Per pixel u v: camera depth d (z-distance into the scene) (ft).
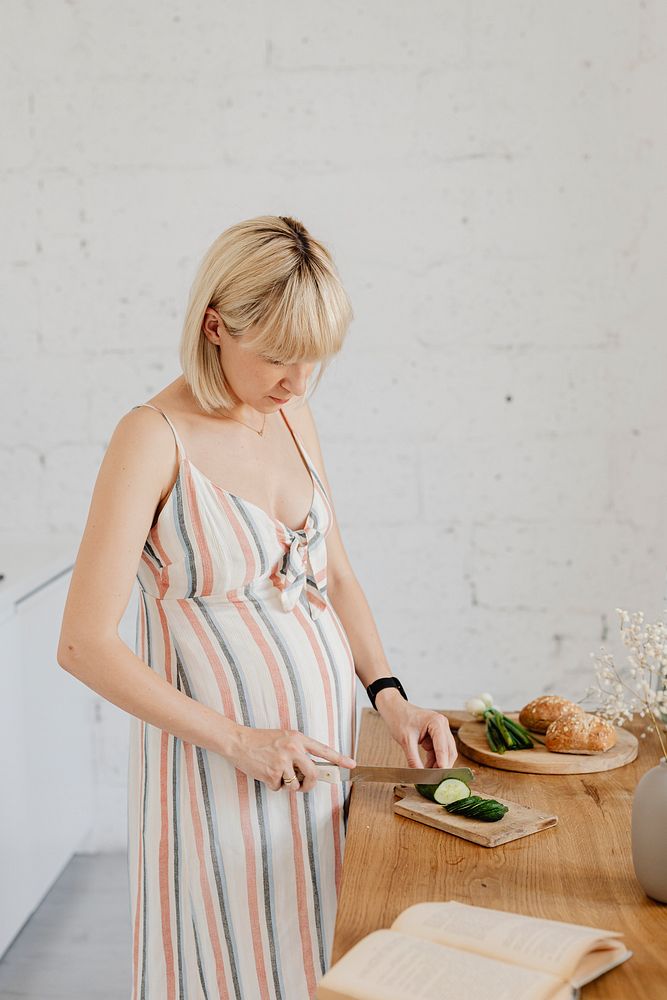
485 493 9.02
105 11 8.69
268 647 4.70
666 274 8.66
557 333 8.79
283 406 5.22
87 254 9.00
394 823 4.45
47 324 9.11
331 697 4.85
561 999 2.96
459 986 3.00
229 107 8.75
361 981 3.05
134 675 4.32
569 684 9.18
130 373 9.14
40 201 8.95
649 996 3.10
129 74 8.75
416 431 8.99
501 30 8.50
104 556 4.33
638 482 8.91
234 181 8.83
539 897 3.76
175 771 4.71
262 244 4.33
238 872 4.66
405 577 9.16
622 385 8.82
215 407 4.67
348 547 9.16
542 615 9.12
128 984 7.72
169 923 4.80
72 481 9.30
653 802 3.67
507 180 8.65
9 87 8.82
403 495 9.07
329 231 8.82
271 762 4.39
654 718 4.51
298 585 4.85
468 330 8.85
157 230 8.93
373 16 8.57
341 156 8.73
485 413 8.93
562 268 8.71
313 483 5.13
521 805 4.59
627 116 8.52
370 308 8.87
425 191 8.71
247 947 4.73
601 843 4.22
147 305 9.04
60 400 9.20
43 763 8.09
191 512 4.57
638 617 4.32
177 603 4.72
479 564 9.10
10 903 7.32
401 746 5.12
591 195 8.62
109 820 9.66
